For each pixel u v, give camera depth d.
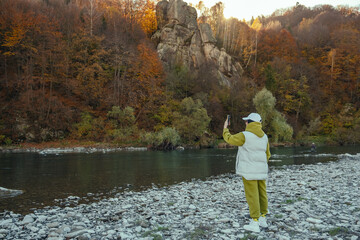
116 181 13.53
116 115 41.97
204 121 43.25
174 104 48.56
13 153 28.12
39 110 39.16
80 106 44.12
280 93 60.53
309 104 61.53
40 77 41.88
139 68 52.34
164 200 8.78
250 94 55.03
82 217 6.69
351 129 54.44
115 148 35.53
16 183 12.84
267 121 47.81
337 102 65.88
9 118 37.28
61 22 51.09
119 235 4.95
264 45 79.44
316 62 76.00
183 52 65.50
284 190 9.77
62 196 10.16
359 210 6.30
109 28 59.59
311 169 16.72
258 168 4.93
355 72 70.31
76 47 48.72
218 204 7.80
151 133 38.22
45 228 5.78
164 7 71.25
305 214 6.14
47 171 16.64
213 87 57.16
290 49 77.44
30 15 45.34
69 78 46.00
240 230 5.06
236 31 88.12
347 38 77.62
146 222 5.93
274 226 5.16
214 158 25.05
